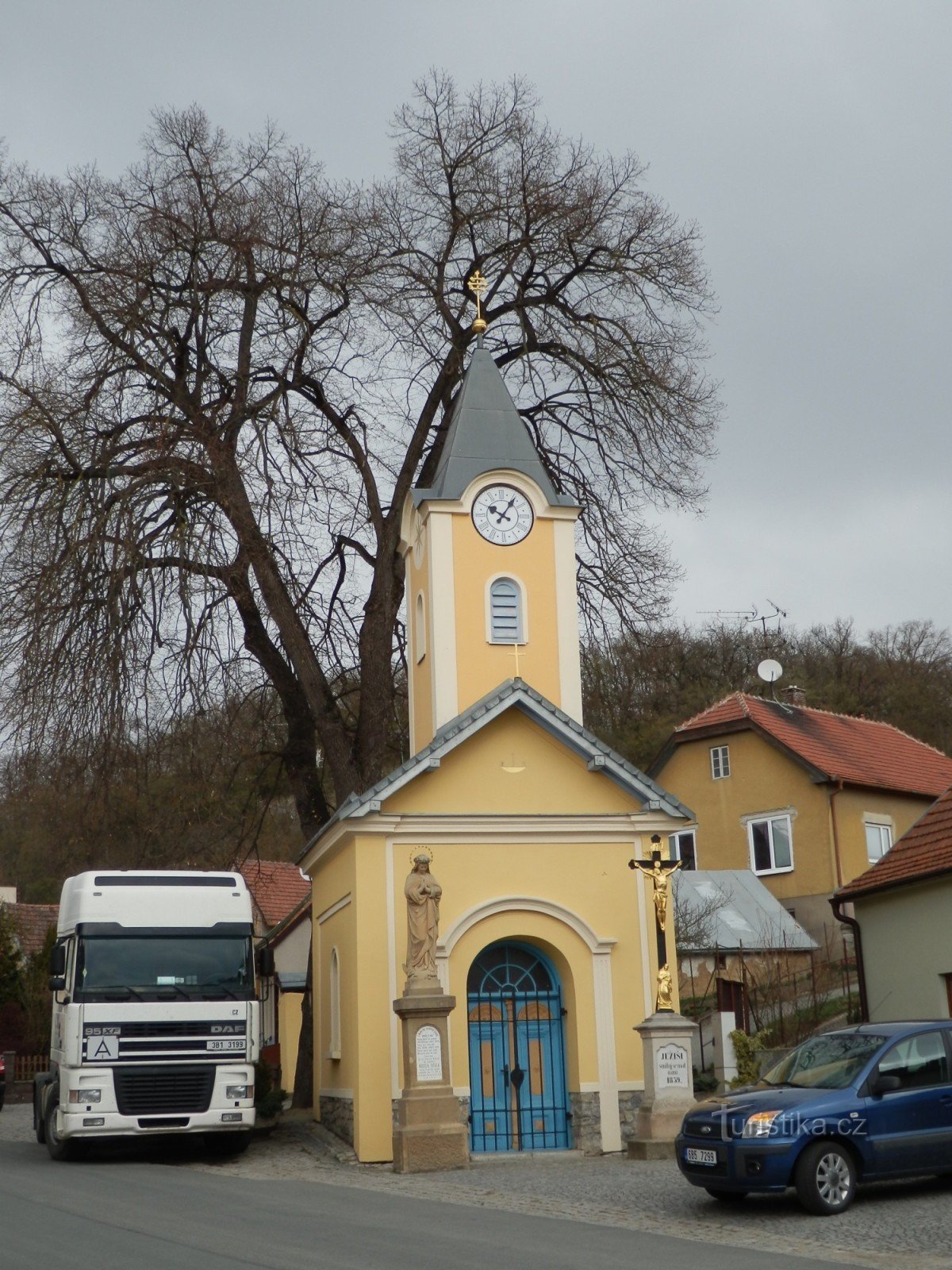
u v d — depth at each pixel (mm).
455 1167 19812
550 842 22984
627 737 57625
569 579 25859
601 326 30375
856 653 68125
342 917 23875
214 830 28781
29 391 26219
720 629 68312
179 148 28547
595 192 30609
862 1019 26391
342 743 29000
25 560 25578
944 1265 11180
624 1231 13406
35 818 27141
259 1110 26078
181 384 28469
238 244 27453
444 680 24812
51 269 28500
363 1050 21547
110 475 26516
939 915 24375
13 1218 13852
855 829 41250
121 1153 22938
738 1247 12359
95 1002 20656
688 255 30938
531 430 31266
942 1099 14820
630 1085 22250
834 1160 14180
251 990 21484
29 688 24812
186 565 25484
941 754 47625
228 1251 11727
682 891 38469
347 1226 13508
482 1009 22609
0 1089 36844
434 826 22500
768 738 42531
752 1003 29719
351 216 29219
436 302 30453
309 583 27844
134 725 26016
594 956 22625
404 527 27156
